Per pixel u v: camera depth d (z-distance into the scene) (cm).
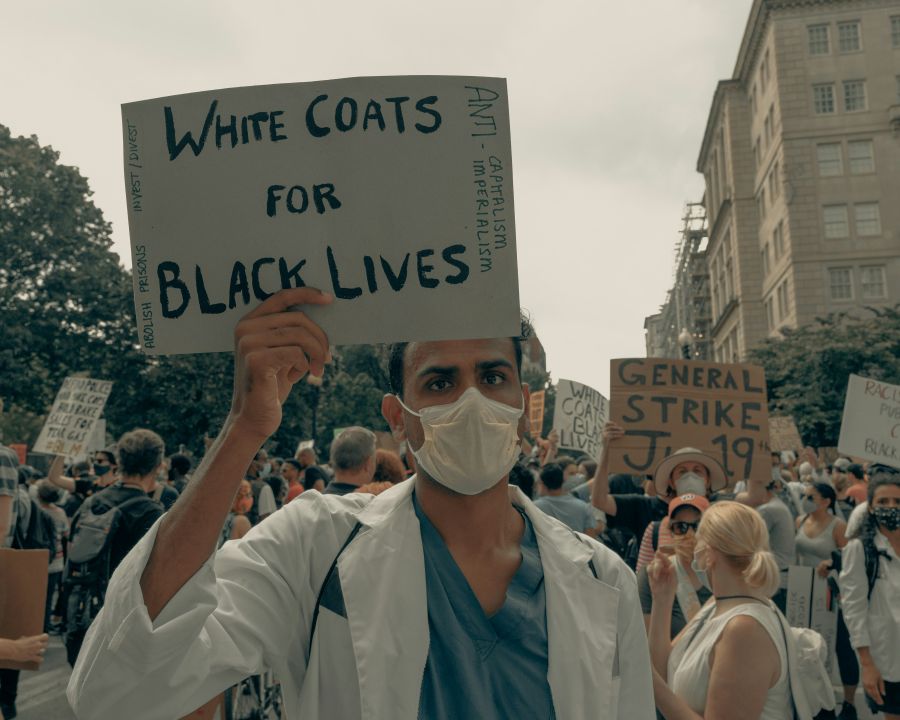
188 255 166
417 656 151
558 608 163
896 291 5103
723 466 649
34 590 340
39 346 3356
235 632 151
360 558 159
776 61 5416
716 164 7581
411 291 164
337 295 164
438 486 165
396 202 166
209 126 168
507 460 162
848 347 3488
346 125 167
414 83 168
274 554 161
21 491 681
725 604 294
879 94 5259
